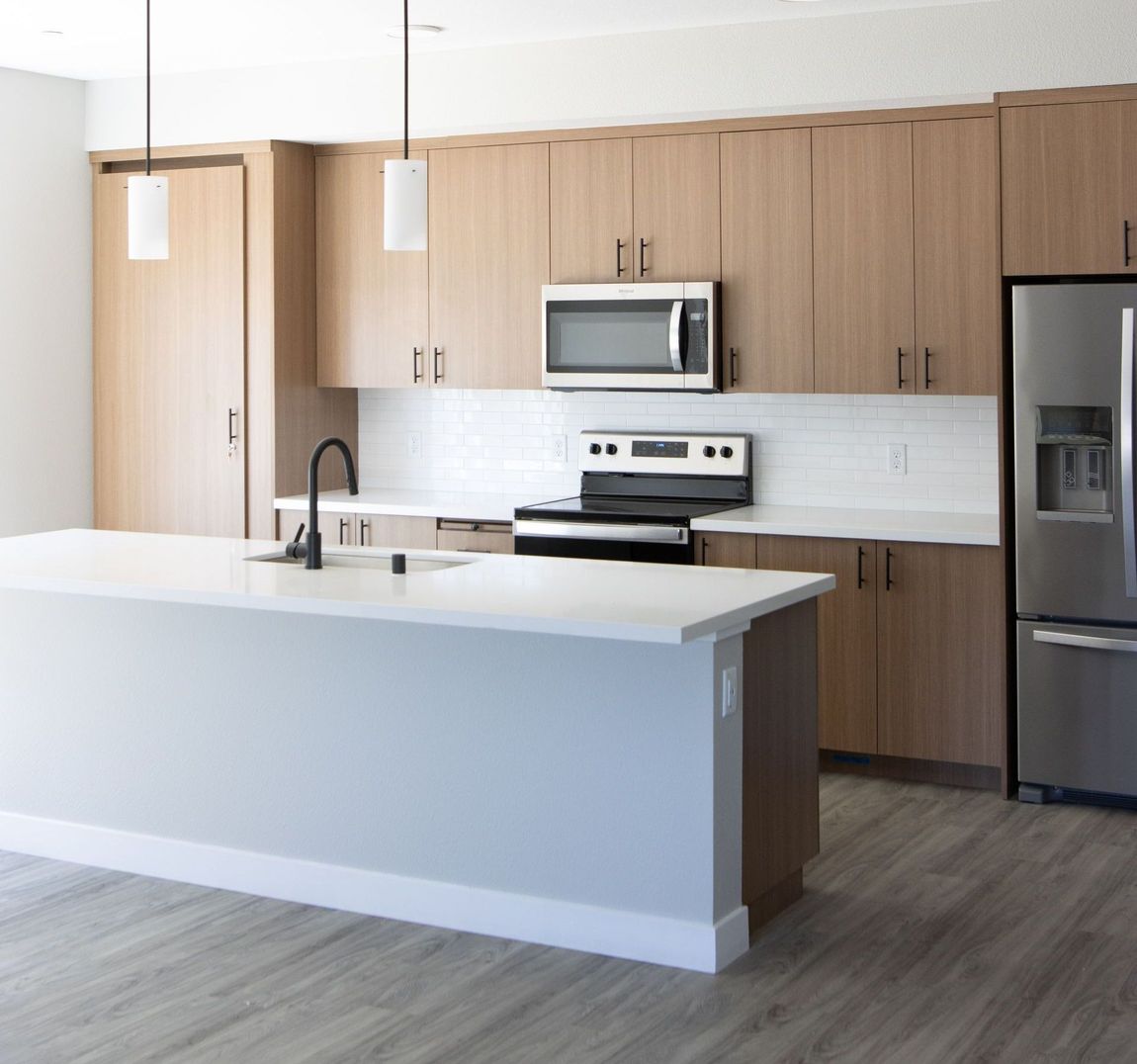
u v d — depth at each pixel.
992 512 5.64
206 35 5.54
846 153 5.42
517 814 3.79
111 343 6.57
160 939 3.79
